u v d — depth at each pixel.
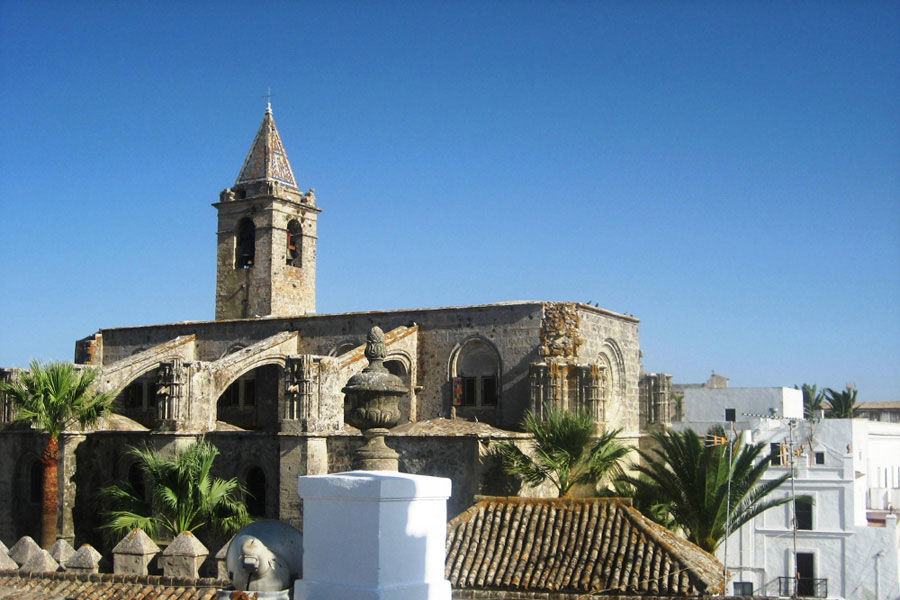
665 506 46.88
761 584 57.84
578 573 28.22
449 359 56.41
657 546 28.89
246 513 47.97
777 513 58.34
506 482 48.41
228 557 13.01
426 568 10.31
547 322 53.47
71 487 52.69
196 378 52.06
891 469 76.94
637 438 60.44
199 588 23.03
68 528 52.28
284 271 68.56
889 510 67.38
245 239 70.25
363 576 9.88
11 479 54.94
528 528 30.73
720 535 45.16
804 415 77.56
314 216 71.19
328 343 60.06
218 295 69.75
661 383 64.81
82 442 53.56
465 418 55.66
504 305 54.91
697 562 28.62
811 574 57.16
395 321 58.38
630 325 61.28
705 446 45.03
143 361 59.12
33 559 30.33
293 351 60.47
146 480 50.78
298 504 49.22
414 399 56.97
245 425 61.44
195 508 45.91
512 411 54.06
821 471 57.81
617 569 28.09
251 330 63.47
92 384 54.03
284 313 68.19
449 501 48.66
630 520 30.30
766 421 61.38
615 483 50.25
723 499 44.00
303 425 49.66
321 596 10.02
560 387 52.03
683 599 26.20
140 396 65.94
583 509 31.20
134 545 32.53
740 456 45.97
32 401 49.56
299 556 13.06
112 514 49.78
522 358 54.09
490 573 28.77
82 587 24.09
